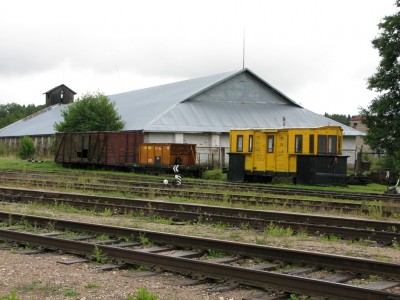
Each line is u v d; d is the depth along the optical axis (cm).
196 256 1026
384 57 4241
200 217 1536
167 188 2744
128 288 796
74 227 1311
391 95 4209
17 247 1118
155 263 913
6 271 896
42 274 879
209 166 4262
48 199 2003
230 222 1492
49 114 9156
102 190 2517
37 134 7431
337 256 891
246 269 808
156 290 789
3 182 3003
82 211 1769
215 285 816
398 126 4159
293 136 3381
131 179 3488
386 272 844
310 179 3269
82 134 5131
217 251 1041
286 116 6194
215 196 2272
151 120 5438
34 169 4769
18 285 810
